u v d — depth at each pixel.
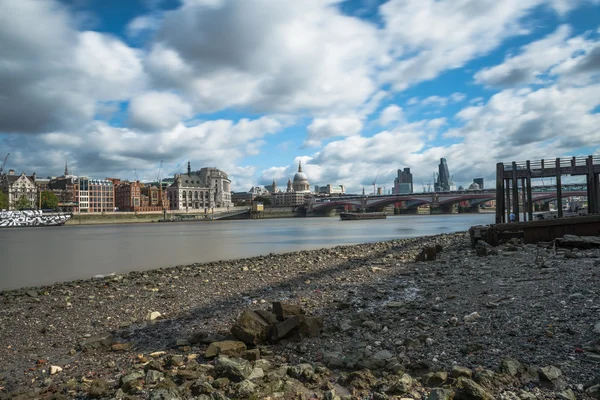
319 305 18.45
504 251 30.30
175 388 9.54
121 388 10.15
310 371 10.30
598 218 33.03
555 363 9.72
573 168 51.59
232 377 10.34
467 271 23.77
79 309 21.05
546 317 12.91
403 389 8.96
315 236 92.00
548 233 34.00
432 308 15.75
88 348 14.03
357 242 72.00
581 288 15.67
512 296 15.95
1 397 10.41
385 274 26.48
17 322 18.70
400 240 57.97
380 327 13.83
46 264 48.03
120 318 18.67
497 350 10.85
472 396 8.33
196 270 35.22
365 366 10.51
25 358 13.69
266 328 13.23
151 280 30.30
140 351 13.72
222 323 16.52
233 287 25.36
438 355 10.97
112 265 46.22
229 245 72.19
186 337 14.85
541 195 150.88
